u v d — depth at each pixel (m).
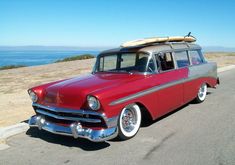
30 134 5.92
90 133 4.79
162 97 6.11
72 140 5.49
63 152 4.93
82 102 4.91
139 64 5.93
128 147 5.01
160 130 5.85
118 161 4.47
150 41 6.27
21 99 9.19
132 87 5.34
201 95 8.20
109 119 4.84
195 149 4.80
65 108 5.08
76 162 4.51
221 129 5.81
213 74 8.65
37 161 4.62
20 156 4.83
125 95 5.14
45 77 15.28
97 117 4.82
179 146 4.96
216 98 8.82
